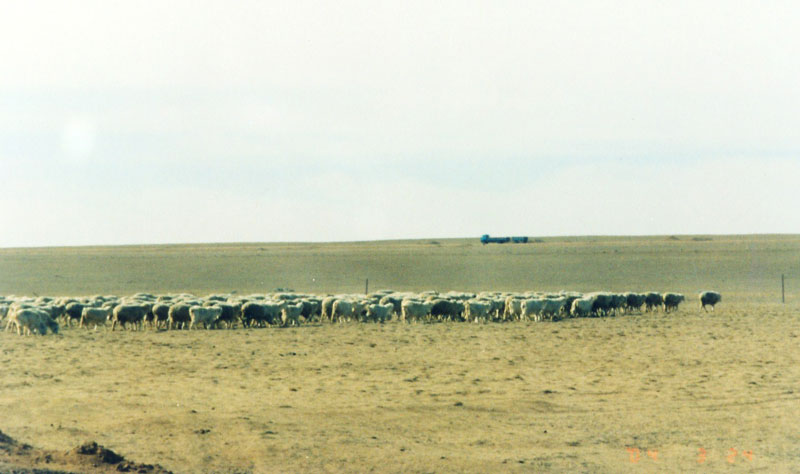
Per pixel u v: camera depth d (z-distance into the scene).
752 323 46.94
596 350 33.41
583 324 46.72
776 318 50.69
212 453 15.81
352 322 48.34
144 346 34.03
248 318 45.25
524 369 27.88
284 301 49.06
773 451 17.02
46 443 15.98
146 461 14.97
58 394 21.69
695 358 30.73
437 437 17.88
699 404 21.69
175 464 14.91
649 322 48.03
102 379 24.69
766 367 28.34
